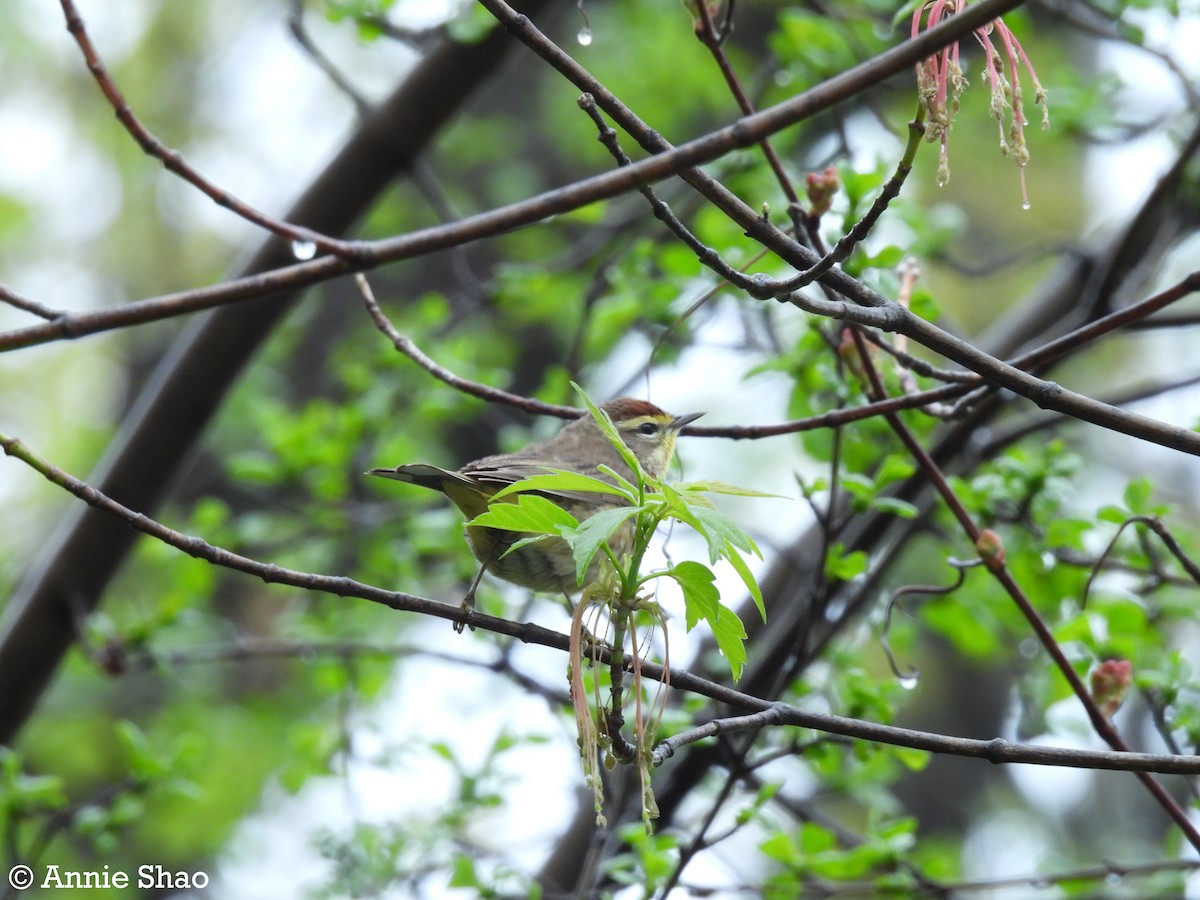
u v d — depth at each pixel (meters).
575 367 11.27
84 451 19.64
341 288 19.91
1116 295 11.24
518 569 8.17
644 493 5.32
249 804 17.12
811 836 9.49
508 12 5.68
